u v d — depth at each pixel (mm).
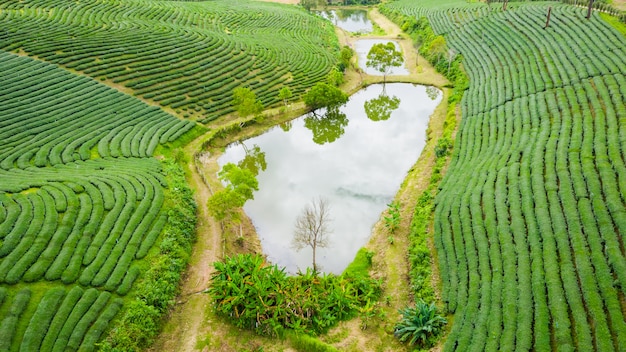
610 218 42688
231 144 76125
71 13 109562
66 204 49500
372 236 52188
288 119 83688
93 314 38656
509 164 55312
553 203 46250
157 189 54625
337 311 40656
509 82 79250
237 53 105125
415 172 63938
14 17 101625
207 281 45281
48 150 62719
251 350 37875
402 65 111688
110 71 87438
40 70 82188
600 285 36594
